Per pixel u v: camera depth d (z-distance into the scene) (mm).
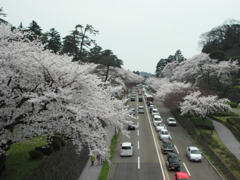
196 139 25172
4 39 10766
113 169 17266
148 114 41906
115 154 20891
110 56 41875
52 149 13188
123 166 17844
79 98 11148
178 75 53375
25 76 10969
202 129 28516
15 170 10906
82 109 10266
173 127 32375
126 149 20234
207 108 27953
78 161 16484
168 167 16922
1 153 9164
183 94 35000
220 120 31844
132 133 28812
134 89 97062
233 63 45344
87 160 19031
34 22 34312
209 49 70562
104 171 16516
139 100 57531
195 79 49125
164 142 21953
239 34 69250
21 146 14352
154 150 21984
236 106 40719
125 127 32250
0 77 8742
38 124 10133
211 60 47656
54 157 12875
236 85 48812
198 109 27625
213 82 42469
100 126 11648
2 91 9109
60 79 11094
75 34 27438
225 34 71875
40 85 10594
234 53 62406
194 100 28625
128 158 19766
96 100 12188
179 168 16703
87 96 11523
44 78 11031
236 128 27094
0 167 9859
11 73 9117
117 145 23734
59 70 10766
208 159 19266
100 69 41781
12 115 9852
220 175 15797
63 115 10141
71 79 11102
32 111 10227
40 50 11742
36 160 12125
